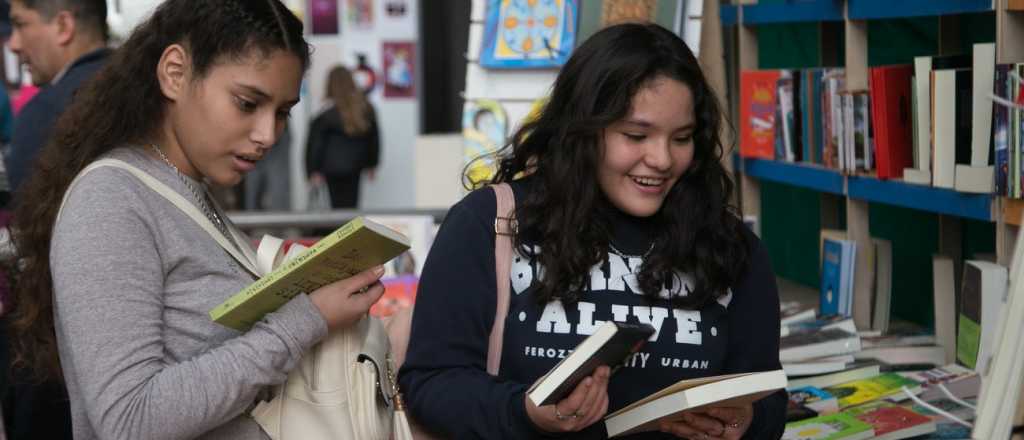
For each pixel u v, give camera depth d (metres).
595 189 1.69
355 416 1.59
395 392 1.69
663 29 1.70
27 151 2.91
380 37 9.11
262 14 1.56
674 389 1.53
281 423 1.60
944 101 2.30
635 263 1.71
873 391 2.44
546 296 1.67
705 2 3.46
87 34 3.22
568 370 1.42
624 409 1.59
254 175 8.48
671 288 1.72
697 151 1.74
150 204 1.53
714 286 1.71
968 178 2.25
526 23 3.33
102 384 1.44
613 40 1.66
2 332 2.11
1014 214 2.19
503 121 3.33
